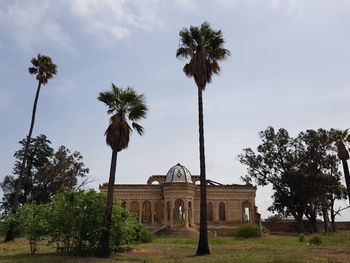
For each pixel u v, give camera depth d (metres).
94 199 22.16
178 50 26.83
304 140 58.59
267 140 60.16
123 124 22.83
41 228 21.58
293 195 56.66
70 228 21.77
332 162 56.25
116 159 22.72
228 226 55.97
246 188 59.81
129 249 26.02
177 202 59.66
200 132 24.84
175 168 58.03
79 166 58.62
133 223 24.36
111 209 21.83
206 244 22.67
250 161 60.16
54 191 55.69
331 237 39.84
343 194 56.31
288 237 43.56
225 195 59.44
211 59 26.50
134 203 59.81
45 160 58.34
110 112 23.38
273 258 19.19
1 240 35.53
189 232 47.41
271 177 59.22
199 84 25.59
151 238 35.84
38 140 58.16
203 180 23.88
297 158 57.66
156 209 58.94
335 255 21.02
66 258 19.47
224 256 20.81
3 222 30.17
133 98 23.22
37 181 56.22
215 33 26.30
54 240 22.36
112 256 21.48
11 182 56.44
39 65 39.47
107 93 23.12
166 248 27.86
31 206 23.14
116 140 22.47
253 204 59.25
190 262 17.83
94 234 22.23
